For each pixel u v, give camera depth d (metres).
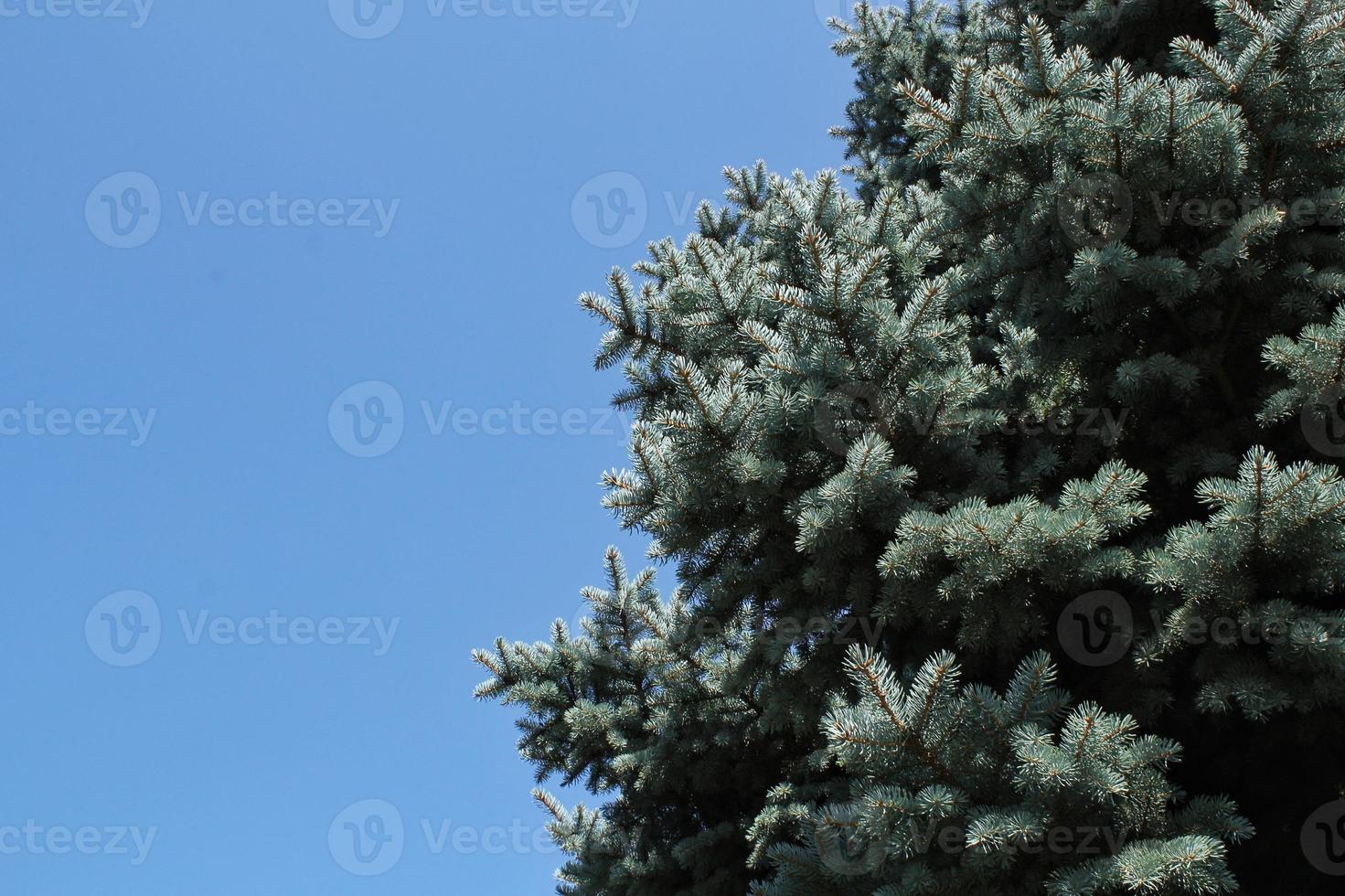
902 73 8.98
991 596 4.05
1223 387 4.62
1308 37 3.98
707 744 6.40
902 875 3.56
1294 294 4.38
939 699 3.52
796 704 4.91
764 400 4.44
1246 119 4.22
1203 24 5.58
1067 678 4.59
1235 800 4.58
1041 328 4.94
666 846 7.09
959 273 5.01
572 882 7.71
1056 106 4.32
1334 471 3.59
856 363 4.52
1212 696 3.62
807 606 4.80
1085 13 5.81
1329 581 3.60
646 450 4.74
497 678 7.62
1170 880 3.20
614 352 5.62
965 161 4.68
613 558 7.45
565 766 7.47
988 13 8.16
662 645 6.46
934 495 4.60
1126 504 3.89
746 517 4.80
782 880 3.89
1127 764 3.41
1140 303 4.57
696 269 5.22
